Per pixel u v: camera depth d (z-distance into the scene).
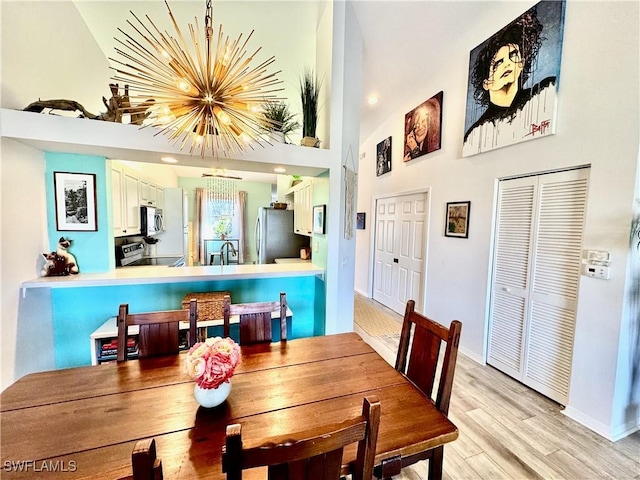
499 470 1.60
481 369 2.74
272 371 1.35
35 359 2.04
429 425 1.01
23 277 1.94
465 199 3.04
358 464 0.72
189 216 7.25
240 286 2.73
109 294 2.33
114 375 1.28
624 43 1.74
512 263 2.57
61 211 2.23
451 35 2.97
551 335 2.25
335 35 2.65
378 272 5.16
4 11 1.75
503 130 2.54
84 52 2.60
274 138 2.46
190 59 1.52
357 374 1.34
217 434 0.93
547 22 2.15
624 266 1.77
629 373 1.86
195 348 1.12
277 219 4.19
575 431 1.91
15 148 1.86
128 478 0.53
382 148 4.83
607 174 1.84
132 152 2.15
